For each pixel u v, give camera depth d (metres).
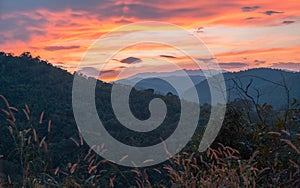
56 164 3.96
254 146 5.31
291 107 5.07
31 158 3.84
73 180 3.86
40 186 3.78
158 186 4.24
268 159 4.67
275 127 4.90
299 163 4.31
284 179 4.14
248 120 5.62
